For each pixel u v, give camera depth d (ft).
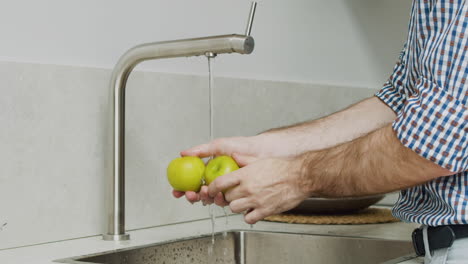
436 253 3.11
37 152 4.01
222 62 5.52
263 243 4.61
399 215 3.42
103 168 4.42
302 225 4.96
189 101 5.15
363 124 4.34
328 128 4.41
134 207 4.69
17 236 3.91
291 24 6.36
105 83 4.44
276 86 6.06
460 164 2.91
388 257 4.11
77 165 4.25
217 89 5.40
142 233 4.52
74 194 4.24
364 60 7.50
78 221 4.26
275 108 6.04
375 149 3.14
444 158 2.89
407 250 4.01
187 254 4.24
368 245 4.20
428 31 3.18
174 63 5.08
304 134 4.40
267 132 4.41
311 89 6.53
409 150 2.97
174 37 5.07
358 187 3.28
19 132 3.92
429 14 3.14
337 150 3.39
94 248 3.84
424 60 3.05
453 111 2.87
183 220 5.11
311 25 6.65
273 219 5.15
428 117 2.90
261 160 3.55
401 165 3.03
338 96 6.95
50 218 4.09
